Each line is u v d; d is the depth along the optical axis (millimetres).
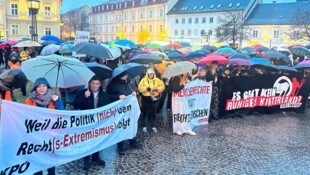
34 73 5957
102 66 7559
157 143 7770
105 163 6480
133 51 13617
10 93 6242
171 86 8414
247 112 10859
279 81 11094
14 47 16719
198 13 76625
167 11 83438
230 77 10188
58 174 5898
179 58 12812
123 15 97125
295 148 7758
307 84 11523
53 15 61969
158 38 84438
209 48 19234
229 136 8500
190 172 6188
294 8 65562
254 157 7074
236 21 61031
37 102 5152
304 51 20359
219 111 10234
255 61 12125
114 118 6621
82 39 13125
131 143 7414
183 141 7977
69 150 5652
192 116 9062
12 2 58000
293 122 10273
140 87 8258
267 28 66625
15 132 4762
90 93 6109
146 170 6223
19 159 4875
